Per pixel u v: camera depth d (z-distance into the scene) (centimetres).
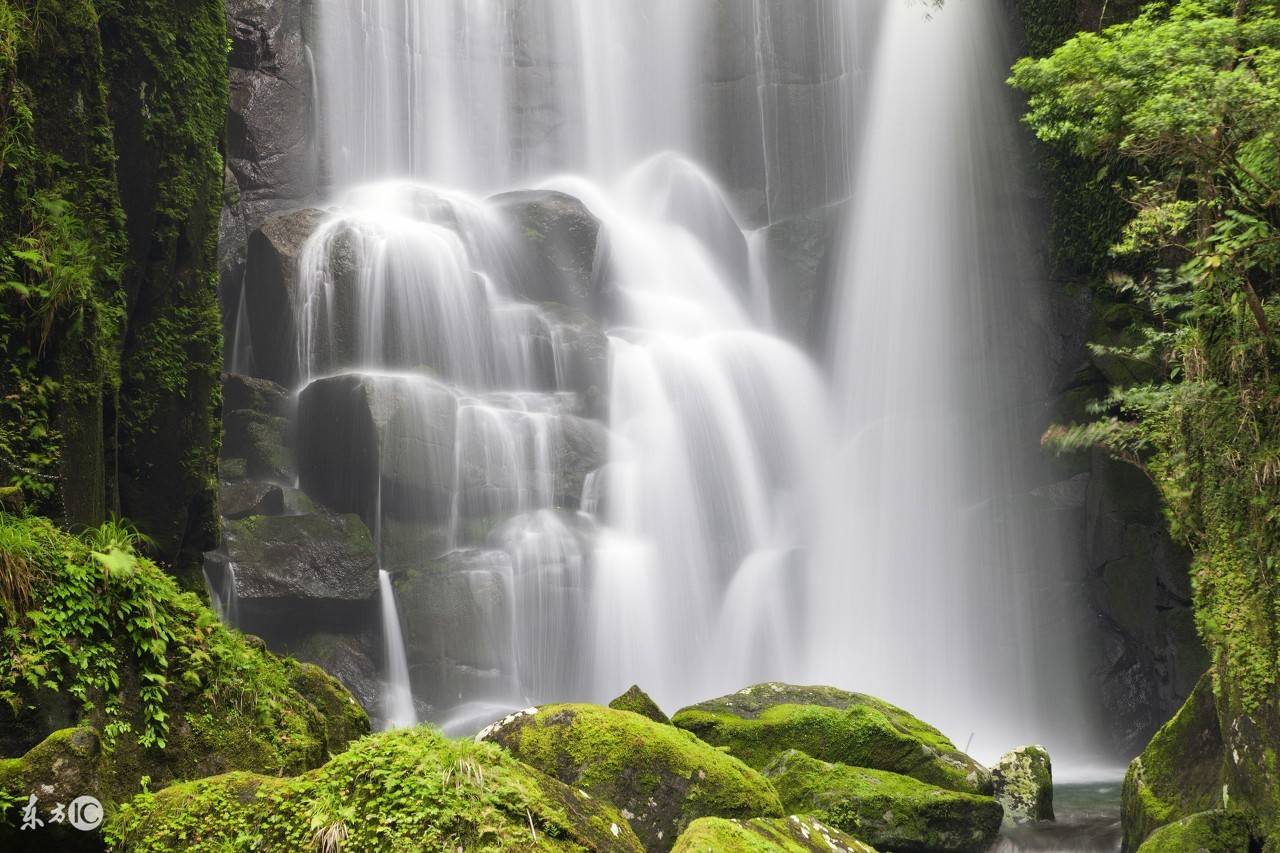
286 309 1948
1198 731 906
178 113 985
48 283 724
